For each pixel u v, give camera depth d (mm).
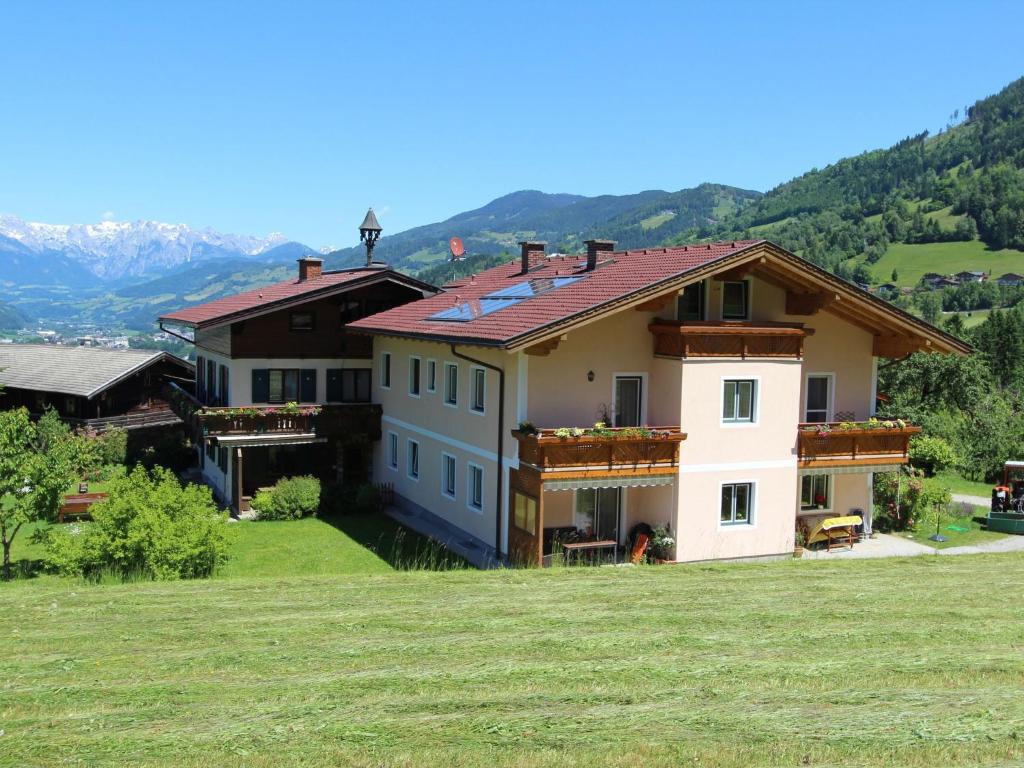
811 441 23125
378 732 8352
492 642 11328
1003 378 67625
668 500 21891
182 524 18125
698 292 22781
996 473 40062
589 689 9508
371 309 32125
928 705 8891
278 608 13305
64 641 11586
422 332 24156
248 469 30625
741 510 22641
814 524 24938
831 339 24531
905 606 13438
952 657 10625
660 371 22250
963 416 43406
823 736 8086
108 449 38750
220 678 10047
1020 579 15969
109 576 17609
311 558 23234
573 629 11984
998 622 12477
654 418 22484
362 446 32062
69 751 8055
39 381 42719
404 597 14078
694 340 21516
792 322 23234
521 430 20844
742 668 10172
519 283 28188
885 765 7512
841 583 15398
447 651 10953
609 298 20047
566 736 8203
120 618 12773
